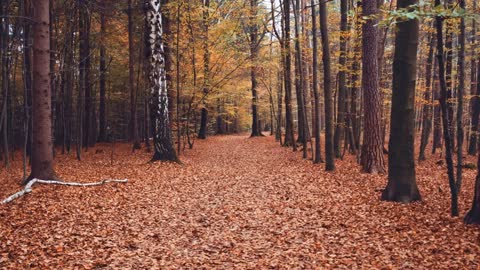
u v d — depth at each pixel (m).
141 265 5.93
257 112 40.91
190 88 22.23
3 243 6.70
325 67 14.21
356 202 9.38
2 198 9.76
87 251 6.48
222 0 21.22
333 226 7.68
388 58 22.66
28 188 10.22
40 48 11.20
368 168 13.67
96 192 10.59
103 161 18.03
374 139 13.59
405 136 9.02
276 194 10.80
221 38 21.25
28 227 7.58
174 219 8.46
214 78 23.95
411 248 6.27
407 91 8.82
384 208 8.61
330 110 14.39
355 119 20.52
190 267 5.85
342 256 6.13
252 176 14.13
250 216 8.66
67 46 21.69
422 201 9.06
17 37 17.30
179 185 12.16
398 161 9.11
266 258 6.17
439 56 6.91
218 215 8.77
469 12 5.98
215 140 35.62
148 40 16.38
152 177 13.29
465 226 6.92
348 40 17.92
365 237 6.95
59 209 8.80
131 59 23.23
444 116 7.30
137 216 8.60
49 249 6.50
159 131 16.80
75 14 19.58
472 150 20.38
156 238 7.24
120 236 7.29
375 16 7.89
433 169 15.12
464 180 12.30
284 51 20.69
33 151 11.55
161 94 16.75
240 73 29.30
